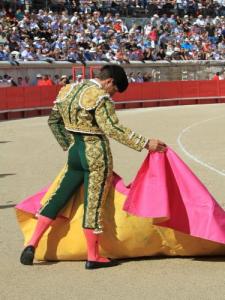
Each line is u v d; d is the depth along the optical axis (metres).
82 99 13.09
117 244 13.83
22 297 11.91
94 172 13.30
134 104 80.88
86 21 90.56
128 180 25.23
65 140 13.80
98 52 83.44
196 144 39.31
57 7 93.38
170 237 13.95
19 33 77.81
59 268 13.66
